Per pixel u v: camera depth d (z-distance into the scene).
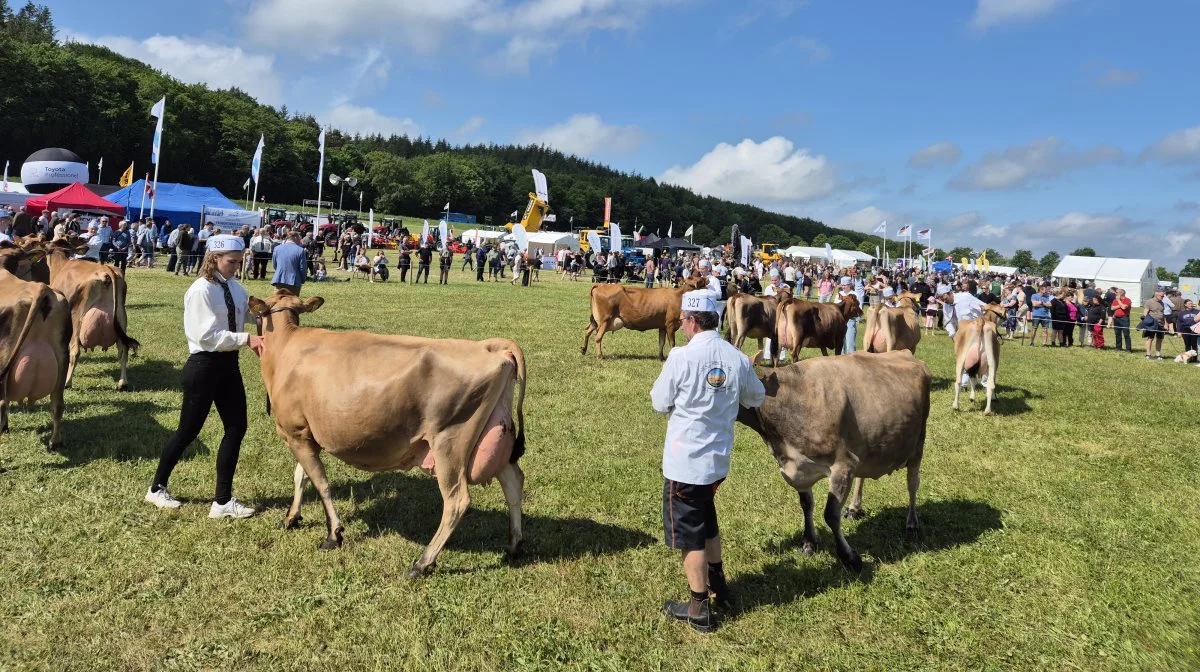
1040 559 5.00
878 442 4.75
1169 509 6.11
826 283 24.00
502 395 4.48
